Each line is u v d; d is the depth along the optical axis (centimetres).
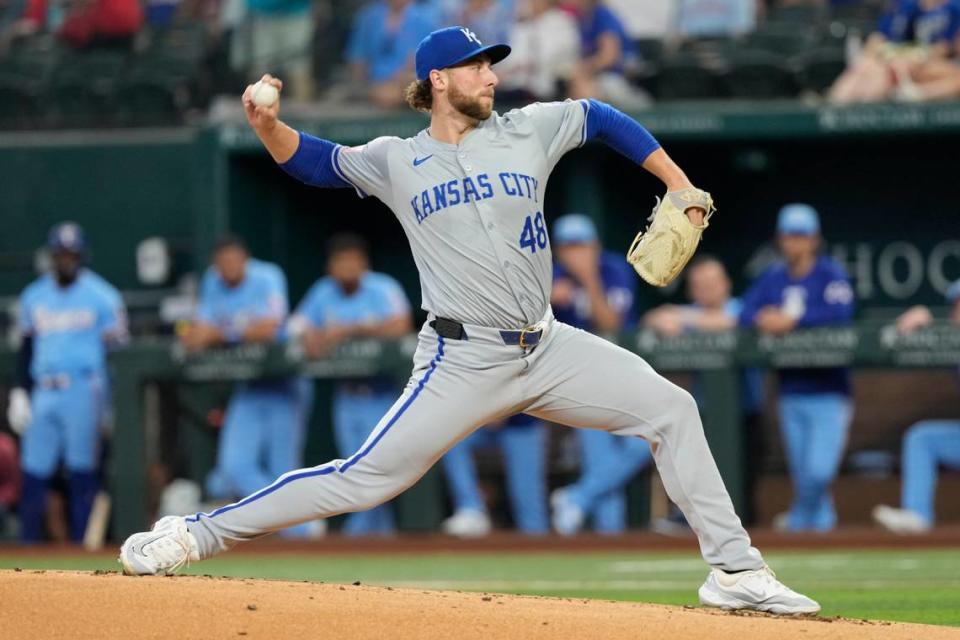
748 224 4916
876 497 3931
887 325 3881
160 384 4147
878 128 4447
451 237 1761
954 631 1642
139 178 5062
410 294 5134
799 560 3462
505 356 1772
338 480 1789
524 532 4041
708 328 4012
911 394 3916
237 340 4081
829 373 3900
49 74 5456
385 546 3994
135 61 5453
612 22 4847
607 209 4891
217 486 4122
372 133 4562
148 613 1514
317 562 3678
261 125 1780
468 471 4050
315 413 4278
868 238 4869
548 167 1800
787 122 4512
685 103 4600
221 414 4122
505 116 1803
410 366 4031
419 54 1784
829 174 4869
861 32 4897
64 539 4219
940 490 3919
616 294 4106
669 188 1825
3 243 5106
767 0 5281
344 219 5119
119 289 5056
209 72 5459
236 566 3566
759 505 3959
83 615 1506
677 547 3884
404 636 1492
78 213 5088
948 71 4450
